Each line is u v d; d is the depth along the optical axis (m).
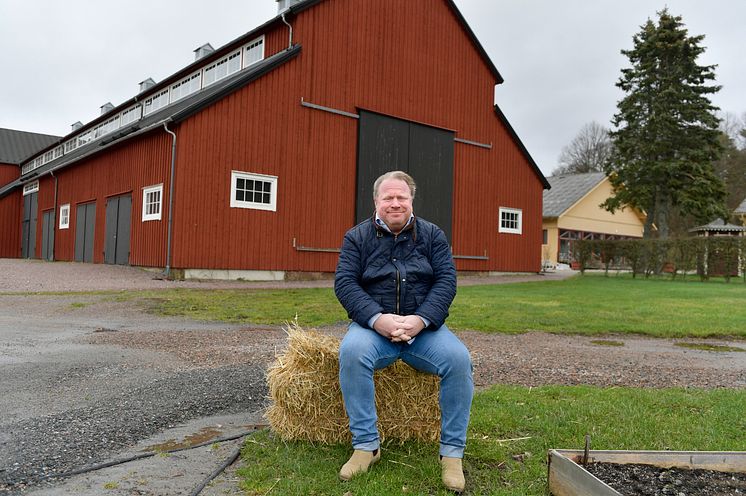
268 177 13.96
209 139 13.09
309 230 14.70
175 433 3.07
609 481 2.29
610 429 3.11
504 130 19.36
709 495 2.18
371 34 15.89
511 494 2.34
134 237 15.04
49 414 3.33
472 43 18.39
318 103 14.84
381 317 2.67
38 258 23.77
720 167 42.12
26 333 6.34
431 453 2.77
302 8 14.45
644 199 25.97
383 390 2.90
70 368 4.57
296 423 2.88
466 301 10.23
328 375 2.85
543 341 6.41
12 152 36.69
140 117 23.34
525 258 20.03
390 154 16.23
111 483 2.39
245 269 13.66
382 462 2.65
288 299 9.91
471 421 3.21
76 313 8.16
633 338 6.84
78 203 19.55
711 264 17.44
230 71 17.67
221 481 2.44
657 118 24.78
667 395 3.87
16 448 2.77
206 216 13.09
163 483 2.41
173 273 12.77
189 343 5.79
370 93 15.86
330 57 15.05
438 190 17.36
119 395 3.78
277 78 14.09
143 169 14.63
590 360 5.29
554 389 3.98
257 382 4.18
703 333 7.04
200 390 3.93
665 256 18.55
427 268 2.84
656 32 25.36
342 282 2.82
